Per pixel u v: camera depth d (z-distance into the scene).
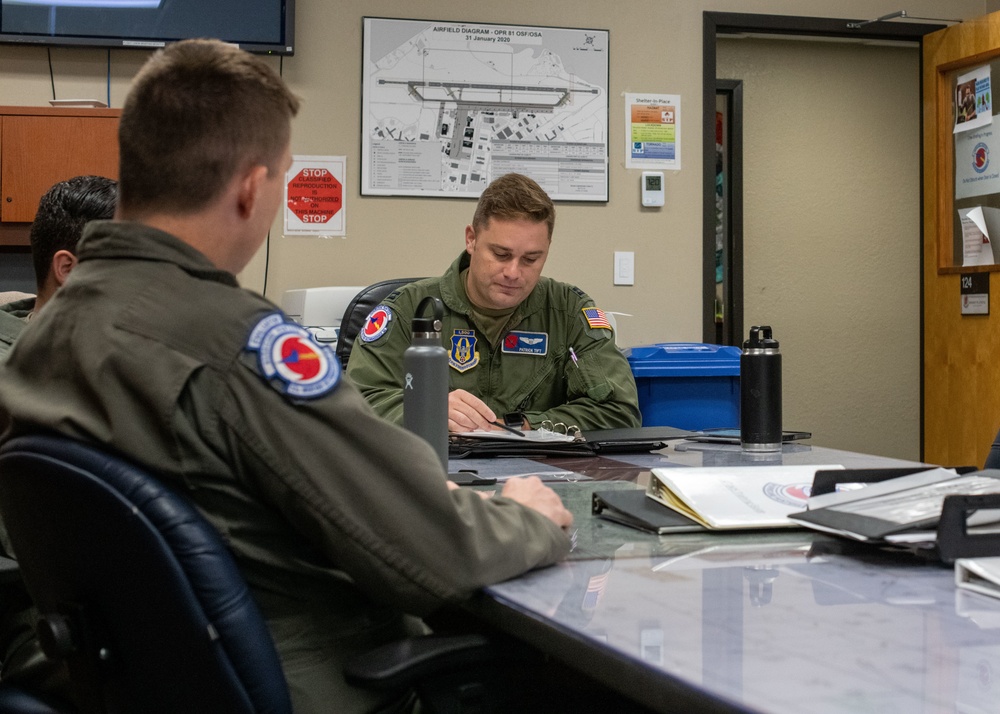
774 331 4.33
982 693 0.57
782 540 1.02
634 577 0.87
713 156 3.67
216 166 0.88
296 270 3.41
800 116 4.32
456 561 0.83
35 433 0.84
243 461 0.82
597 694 1.16
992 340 3.62
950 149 3.85
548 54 3.54
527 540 0.89
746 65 4.26
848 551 0.96
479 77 3.49
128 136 0.89
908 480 1.07
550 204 2.09
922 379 3.99
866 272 4.40
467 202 3.51
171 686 0.78
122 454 0.80
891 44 4.32
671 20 3.63
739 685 0.58
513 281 2.08
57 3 3.20
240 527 0.84
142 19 3.23
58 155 3.02
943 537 0.86
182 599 0.75
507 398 2.21
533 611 0.76
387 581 0.83
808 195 4.34
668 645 0.66
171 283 0.84
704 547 0.99
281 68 3.38
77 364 0.83
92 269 0.87
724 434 2.01
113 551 0.77
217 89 0.88
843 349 4.39
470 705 0.83
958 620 0.72
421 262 3.48
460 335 2.19
